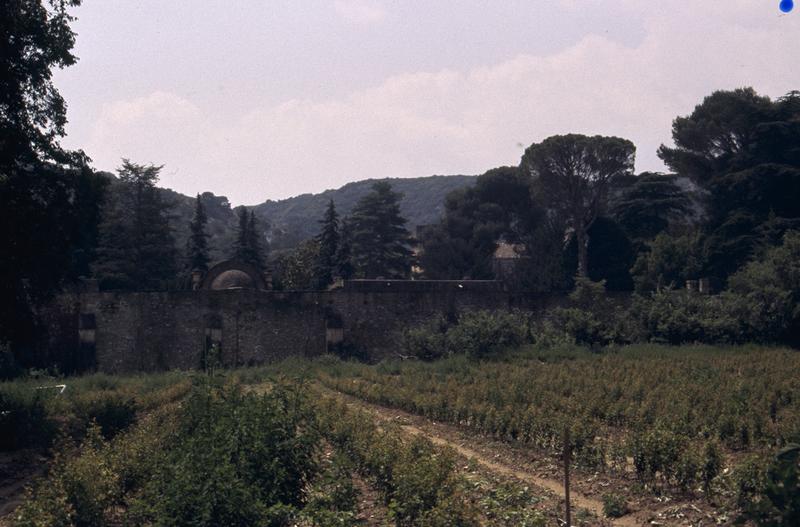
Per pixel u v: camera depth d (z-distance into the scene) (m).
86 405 26.00
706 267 61.00
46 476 18.41
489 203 82.25
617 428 24.70
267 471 12.94
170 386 36.31
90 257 65.56
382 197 87.56
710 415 22.38
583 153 68.81
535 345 46.84
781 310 46.97
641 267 64.12
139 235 70.88
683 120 70.12
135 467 14.42
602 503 15.50
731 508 13.99
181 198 160.88
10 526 12.47
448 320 53.34
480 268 77.00
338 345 51.50
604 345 49.41
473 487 15.24
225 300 50.81
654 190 70.62
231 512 11.28
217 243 133.38
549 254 72.62
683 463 15.53
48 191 27.33
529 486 16.11
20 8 25.25
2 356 42.22
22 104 25.97
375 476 16.22
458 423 26.05
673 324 48.66
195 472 11.62
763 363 36.38
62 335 48.28
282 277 84.56
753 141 65.12
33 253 25.94
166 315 50.12
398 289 53.91
